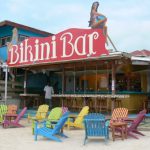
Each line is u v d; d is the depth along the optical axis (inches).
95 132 379.9
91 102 674.8
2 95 788.0
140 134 446.6
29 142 390.3
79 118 506.3
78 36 589.0
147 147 355.6
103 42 548.7
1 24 855.1
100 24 598.2
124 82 708.0
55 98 773.3
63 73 691.4
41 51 661.3
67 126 515.8
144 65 656.4
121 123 406.6
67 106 724.7
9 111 589.6
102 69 676.7
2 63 781.9
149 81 706.2
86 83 722.8
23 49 704.4
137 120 428.1
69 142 390.6
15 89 820.6
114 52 535.2
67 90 763.4
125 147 355.9
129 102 638.5
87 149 345.4
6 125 534.3
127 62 596.7
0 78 843.4
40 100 832.3
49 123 441.1
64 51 612.7
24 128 531.2
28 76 860.0
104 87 681.6
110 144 374.6
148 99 692.1
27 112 721.6
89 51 566.9
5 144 376.5
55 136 427.8
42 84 884.0
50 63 650.8
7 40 893.8
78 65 656.4
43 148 351.3
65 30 614.5
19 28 871.1
